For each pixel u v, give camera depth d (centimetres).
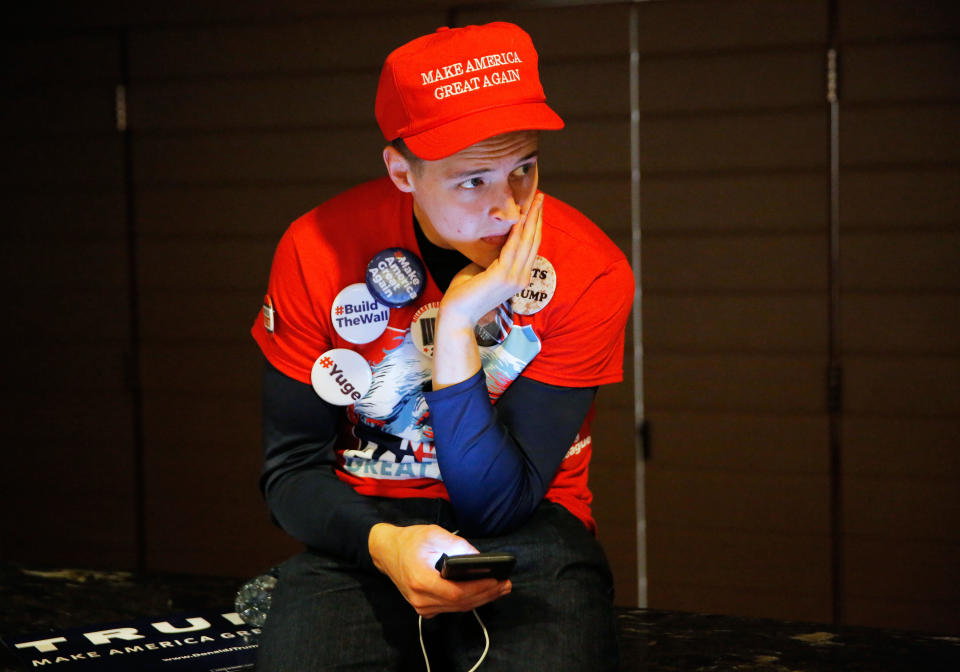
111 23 377
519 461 147
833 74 319
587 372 154
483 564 129
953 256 316
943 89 312
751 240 331
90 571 218
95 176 385
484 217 139
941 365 320
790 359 331
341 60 356
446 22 346
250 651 169
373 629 146
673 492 344
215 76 369
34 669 161
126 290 385
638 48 333
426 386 155
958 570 322
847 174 322
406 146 142
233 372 377
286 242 159
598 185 341
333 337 158
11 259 396
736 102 328
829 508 332
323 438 162
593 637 141
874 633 181
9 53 388
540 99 138
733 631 183
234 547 382
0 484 403
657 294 340
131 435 389
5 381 401
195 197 375
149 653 168
